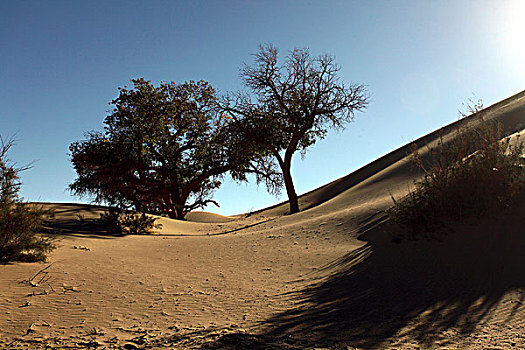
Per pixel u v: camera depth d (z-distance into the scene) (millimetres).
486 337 4477
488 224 9039
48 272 8398
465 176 9820
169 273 9797
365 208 18188
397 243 10070
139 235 21172
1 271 7922
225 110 37188
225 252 13820
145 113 41344
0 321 5203
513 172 9609
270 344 4398
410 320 5344
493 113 32688
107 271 9305
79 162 39531
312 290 7676
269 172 40812
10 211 9312
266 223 25672
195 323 5523
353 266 9297
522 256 7273
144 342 4523
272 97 35594
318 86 34781
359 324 5266
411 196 11156
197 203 46094
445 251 8562
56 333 4898
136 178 42156
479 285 6578
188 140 45031
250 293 7699
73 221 22469
